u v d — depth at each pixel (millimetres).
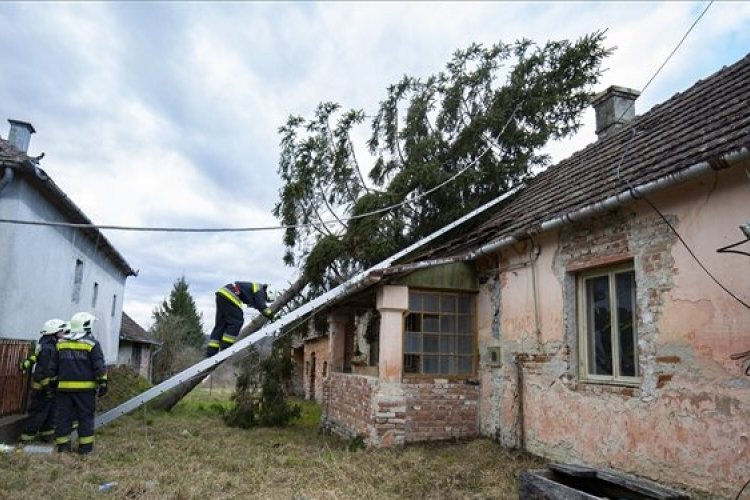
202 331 42250
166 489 5613
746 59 7289
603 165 7871
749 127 5105
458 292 9344
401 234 11500
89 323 7848
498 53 12172
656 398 5582
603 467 6191
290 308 12312
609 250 6457
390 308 8688
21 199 9102
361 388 9344
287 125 12312
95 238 14047
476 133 11570
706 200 5258
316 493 5668
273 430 10961
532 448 7551
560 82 11633
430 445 8414
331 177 12336
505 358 8375
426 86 12297
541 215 7766
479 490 5980
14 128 10930
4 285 8672
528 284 7945
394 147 12438
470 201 11445
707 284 5160
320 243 11422
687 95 7828
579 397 6711
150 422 10828
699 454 5055
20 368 8438
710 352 5062
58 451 7238
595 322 6863
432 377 8883
